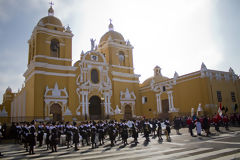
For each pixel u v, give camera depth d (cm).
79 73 3297
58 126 1716
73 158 1062
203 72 2841
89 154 1171
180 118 2631
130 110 3778
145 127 1666
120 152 1184
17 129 1848
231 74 3316
